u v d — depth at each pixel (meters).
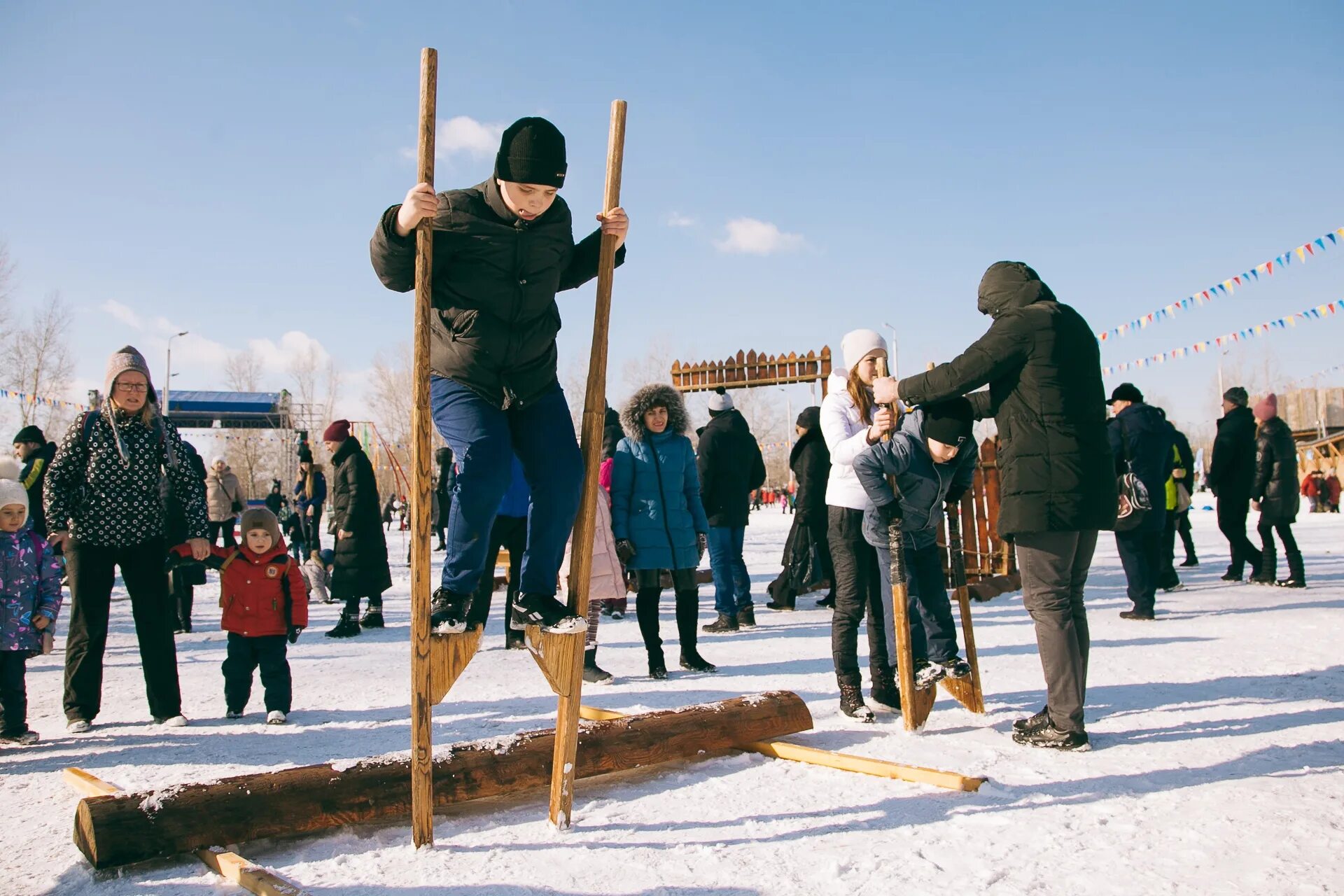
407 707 5.29
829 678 5.82
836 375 5.03
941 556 4.79
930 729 4.47
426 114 2.92
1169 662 5.88
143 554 4.97
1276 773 3.56
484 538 3.07
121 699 5.80
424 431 2.95
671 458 6.19
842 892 2.61
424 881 2.74
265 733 4.74
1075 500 3.97
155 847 2.86
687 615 6.23
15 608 4.55
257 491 56.59
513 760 3.52
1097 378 4.16
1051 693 4.07
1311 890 2.54
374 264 3.10
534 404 3.23
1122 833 2.99
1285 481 9.57
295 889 2.58
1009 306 4.26
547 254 3.10
